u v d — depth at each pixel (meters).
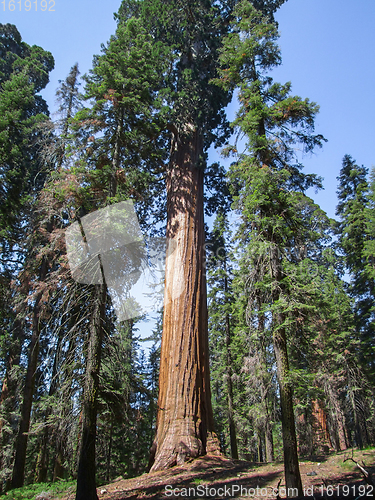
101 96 12.00
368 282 22.73
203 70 19.28
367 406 22.75
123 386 9.40
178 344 13.56
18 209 17.73
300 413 18.48
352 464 9.42
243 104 11.34
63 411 8.70
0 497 10.37
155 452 12.28
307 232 10.00
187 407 12.66
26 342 18.50
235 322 21.02
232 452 20.45
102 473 21.95
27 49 25.22
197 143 18.22
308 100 10.36
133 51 12.72
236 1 19.86
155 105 13.25
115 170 10.81
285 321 7.91
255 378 12.05
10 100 18.19
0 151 16.89
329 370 20.03
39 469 16.31
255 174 9.50
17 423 15.91
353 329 21.89
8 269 17.81
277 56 11.53
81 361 8.80
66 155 11.84
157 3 17.92
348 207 24.81
